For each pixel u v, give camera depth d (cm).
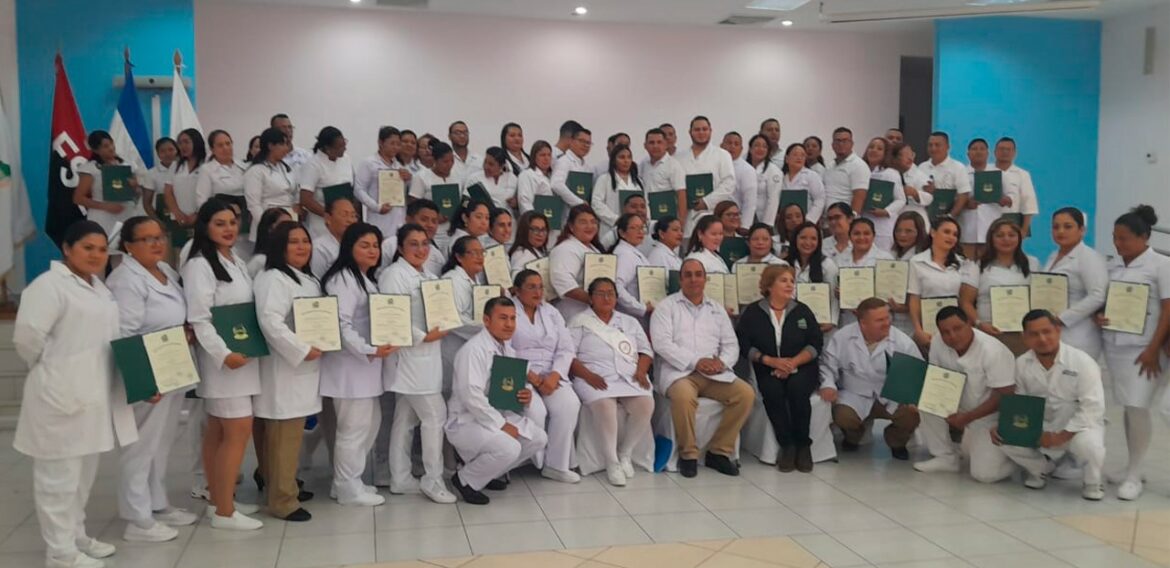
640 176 684
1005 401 455
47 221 693
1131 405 459
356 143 943
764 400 515
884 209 697
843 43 1054
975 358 473
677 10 938
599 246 558
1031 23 1016
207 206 390
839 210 593
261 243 423
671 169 653
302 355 393
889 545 385
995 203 750
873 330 513
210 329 379
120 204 665
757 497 455
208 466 409
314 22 924
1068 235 501
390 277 444
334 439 466
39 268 796
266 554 373
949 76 1002
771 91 1041
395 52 945
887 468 511
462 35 959
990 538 394
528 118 983
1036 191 1032
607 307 504
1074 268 500
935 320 512
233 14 905
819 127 1056
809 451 508
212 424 407
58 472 344
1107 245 1030
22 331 333
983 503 445
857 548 381
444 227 600
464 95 965
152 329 374
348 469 439
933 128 1020
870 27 1022
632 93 1007
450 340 485
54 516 347
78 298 340
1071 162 1038
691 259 516
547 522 416
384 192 604
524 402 451
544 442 463
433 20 952
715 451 506
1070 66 1029
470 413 446
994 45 1009
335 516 423
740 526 409
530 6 920
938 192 745
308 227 609
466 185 651
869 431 562
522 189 627
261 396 404
